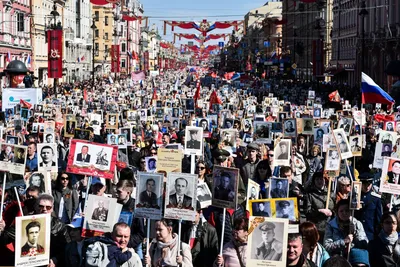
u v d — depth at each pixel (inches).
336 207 409.7
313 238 364.2
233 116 1153.4
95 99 1959.9
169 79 4813.0
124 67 6348.4
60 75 2362.2
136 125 1042.1
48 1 3715.6
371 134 999.6
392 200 483.8
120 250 351.6
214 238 422.6
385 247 397.1
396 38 2743.6
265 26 6540.4
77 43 4522.6
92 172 471.2
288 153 601.9
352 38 3627.0
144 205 395.2
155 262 378.9
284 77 4707.2
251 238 339.6
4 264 390.3
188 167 631.2
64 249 392.5
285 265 337.1
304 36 4921.3
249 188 450.0
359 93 2470.5
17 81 2064.5
